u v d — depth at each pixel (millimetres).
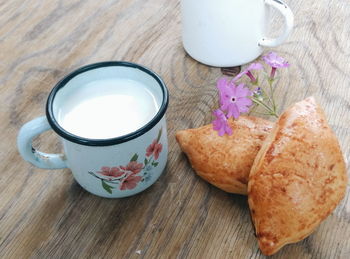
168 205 339
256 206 290
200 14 419
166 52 478
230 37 428
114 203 344
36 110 421
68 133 294
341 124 385
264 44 448
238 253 309
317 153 284
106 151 298
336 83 425
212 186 349
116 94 344
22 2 549
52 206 344
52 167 335
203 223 327
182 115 407
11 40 502
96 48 487
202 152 332
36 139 393
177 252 312
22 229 331
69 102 336
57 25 518
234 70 453
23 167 372
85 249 317
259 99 378
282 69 444
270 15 466
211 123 367
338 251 305
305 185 280
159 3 542
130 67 345
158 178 357
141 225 328
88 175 321
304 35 484
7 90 444
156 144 320
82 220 334
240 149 320
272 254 296
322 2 526
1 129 404
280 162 285
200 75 450
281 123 302
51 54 483
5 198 351
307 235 296
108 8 538
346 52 459
